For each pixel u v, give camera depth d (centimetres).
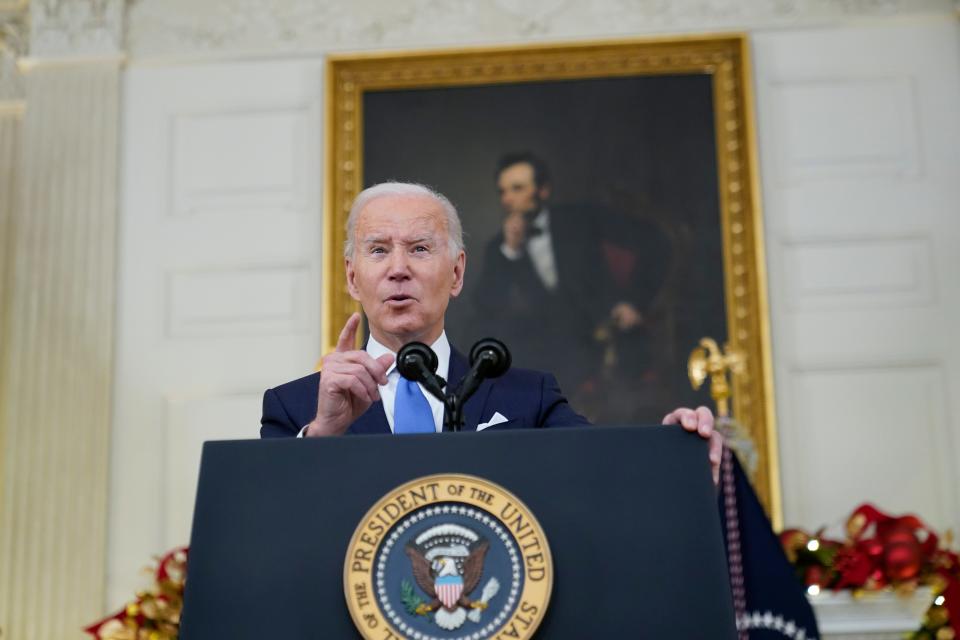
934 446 980
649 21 1086
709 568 284
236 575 288
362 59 1086
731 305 1012
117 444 1026
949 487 970
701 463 295
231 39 1112
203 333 1044
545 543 281
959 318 1004
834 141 1051
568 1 1097
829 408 993
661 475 293
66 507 1008
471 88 1080
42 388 1036
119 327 1052
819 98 1061
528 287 1033
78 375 1037
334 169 1059
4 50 1135
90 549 995
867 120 1053
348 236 462
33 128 1096
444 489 287
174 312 1052
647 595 282
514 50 1080
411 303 433
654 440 297
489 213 1052
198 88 1103
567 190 1052
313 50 1104
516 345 1019
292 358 1033
